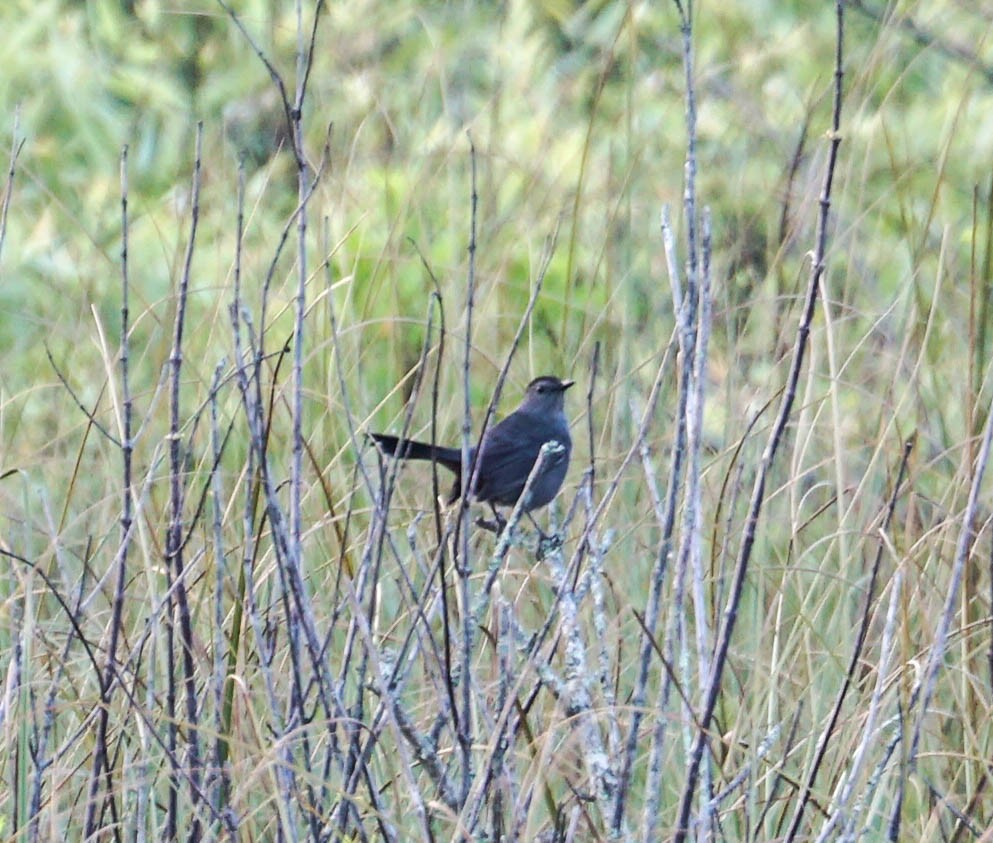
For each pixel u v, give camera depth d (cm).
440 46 1323
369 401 1023
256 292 1090
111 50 1608
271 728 685
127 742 704
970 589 816
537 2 1577
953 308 1047
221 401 1005
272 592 791
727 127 1382
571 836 632
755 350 1048
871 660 809
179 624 712
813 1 1522
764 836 699
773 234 1127
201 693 729
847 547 885
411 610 657
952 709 823
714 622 724
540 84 1449
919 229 1220
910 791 778
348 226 1195
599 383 1012
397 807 686
